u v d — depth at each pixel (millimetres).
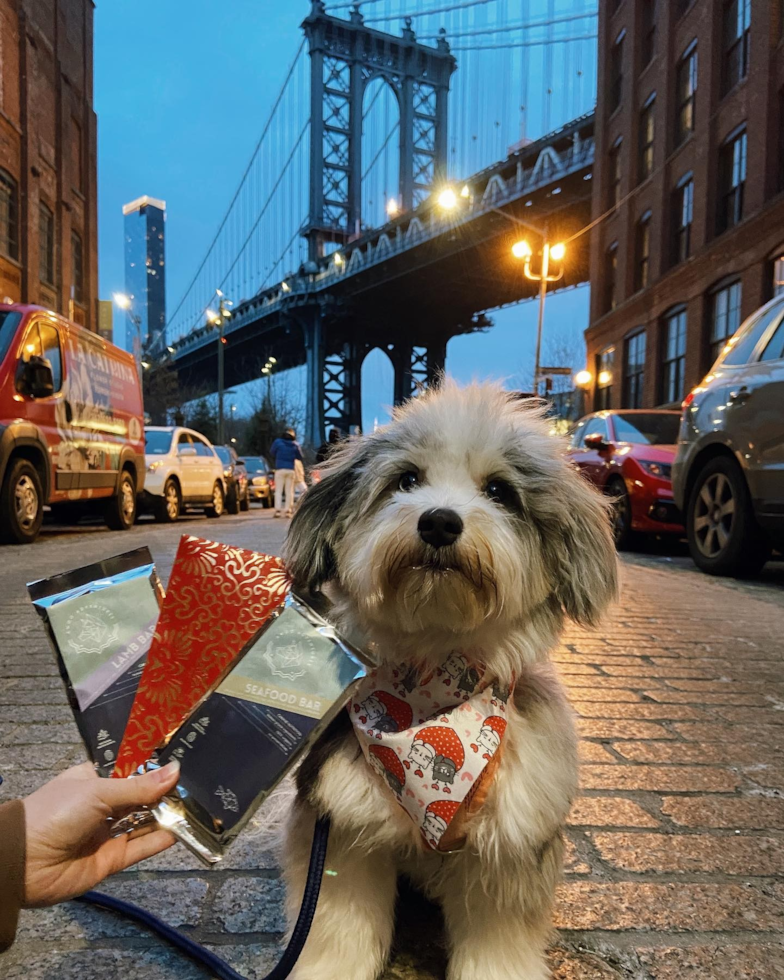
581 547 1798
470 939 1516
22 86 21406
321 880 1402
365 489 1805
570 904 1707
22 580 5895
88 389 10719
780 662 3973
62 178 24406
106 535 10562
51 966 1449
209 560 1239
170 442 15062
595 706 3162
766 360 6312
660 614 5270
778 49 16594
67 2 25234
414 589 1538
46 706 2891
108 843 1238
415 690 1529
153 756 1184
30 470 8859
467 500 1676
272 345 74375
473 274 54344
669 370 21672
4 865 1059
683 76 21266
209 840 1145
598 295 27156
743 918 1663
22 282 21500
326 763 1507
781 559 8711
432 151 74188
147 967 1456
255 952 1526
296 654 1209
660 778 2418
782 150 16750
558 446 1933
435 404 1899
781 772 2482
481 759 1434
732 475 6668
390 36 72438
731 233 17828
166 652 1207
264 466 29734
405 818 1463
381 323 70500
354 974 1480
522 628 1711
